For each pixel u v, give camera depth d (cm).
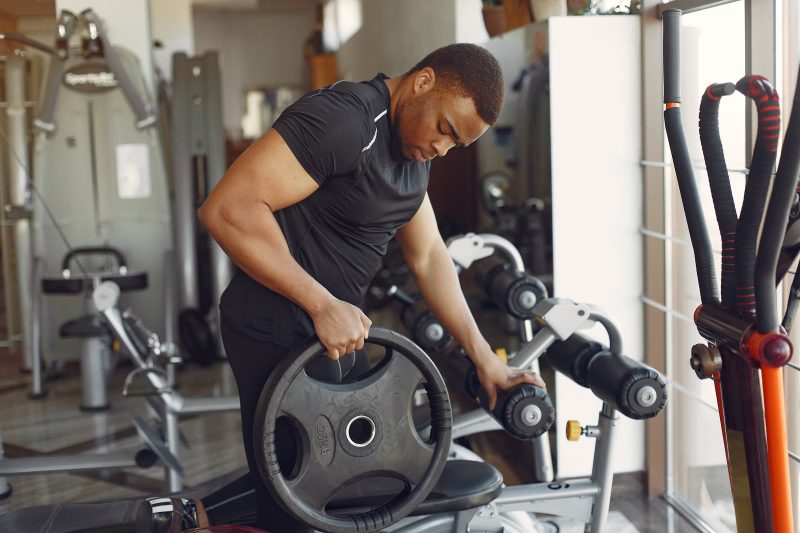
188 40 843
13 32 466
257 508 171
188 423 416
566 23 292
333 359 149
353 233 163
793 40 218
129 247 485
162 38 838
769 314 124
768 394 126
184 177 543
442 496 166
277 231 151
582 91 294
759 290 123
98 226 480
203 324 527
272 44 1352
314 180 152
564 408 304
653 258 294
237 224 149
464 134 154
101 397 441
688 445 288
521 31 326
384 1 771
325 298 148
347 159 151
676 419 295
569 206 297
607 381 172
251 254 149
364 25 900
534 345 189
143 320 488
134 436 398
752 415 131
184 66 549
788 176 118
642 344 303
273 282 150
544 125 301
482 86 150
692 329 280
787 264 136
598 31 293
